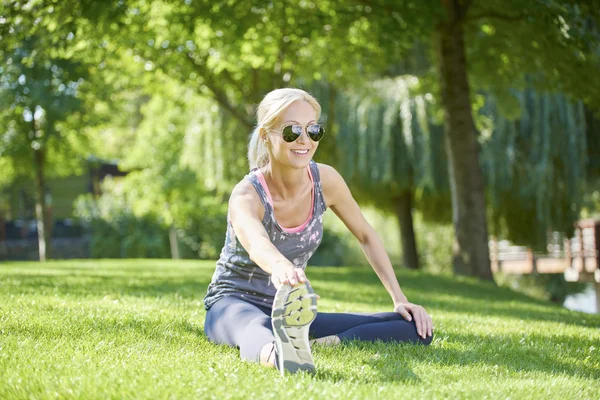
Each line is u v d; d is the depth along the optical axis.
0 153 18.38
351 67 13.60
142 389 2.31
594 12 9.09
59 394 2.25
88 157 22.69
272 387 2.41
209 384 2.41
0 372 2.53
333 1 10.95
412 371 2.84
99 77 16.89
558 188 16.97
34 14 9.14
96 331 3.52
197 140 18.53
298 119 3.11
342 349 3.21
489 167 17.20
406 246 19.91
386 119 17.66
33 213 33.44
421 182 17.55
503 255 24.20
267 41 12.20
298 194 3.29
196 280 8.62
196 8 10.07
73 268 11.78
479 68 12.49
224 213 26.41
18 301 4.70
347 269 13.41
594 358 3.51
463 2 11.09
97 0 9.02
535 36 9.99
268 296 3.38
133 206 25.27
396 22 10.64
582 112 16.83
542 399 2.45
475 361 3.20
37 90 16.67
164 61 14.14
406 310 3.53
